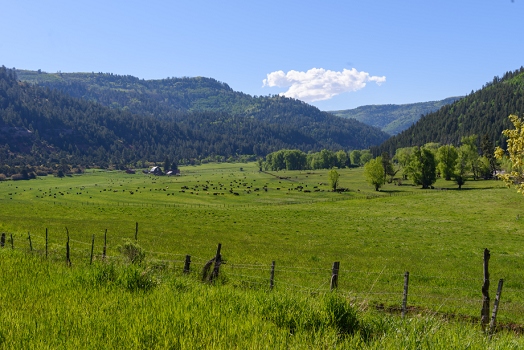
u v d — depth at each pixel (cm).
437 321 707
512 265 2742
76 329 577
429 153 13312
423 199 9725
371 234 4716
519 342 645
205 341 533
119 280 927
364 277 2134
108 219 5803
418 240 4209
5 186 19562
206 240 3706
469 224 5853
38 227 3850
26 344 514
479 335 675
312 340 571
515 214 6888
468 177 15612
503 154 2347
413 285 1984
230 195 14400
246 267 2264
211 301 781
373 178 13650
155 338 544
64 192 15888
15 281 918
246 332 579
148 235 3819
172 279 995
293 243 3788
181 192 15600
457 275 2317
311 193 14450
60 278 962
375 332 650
